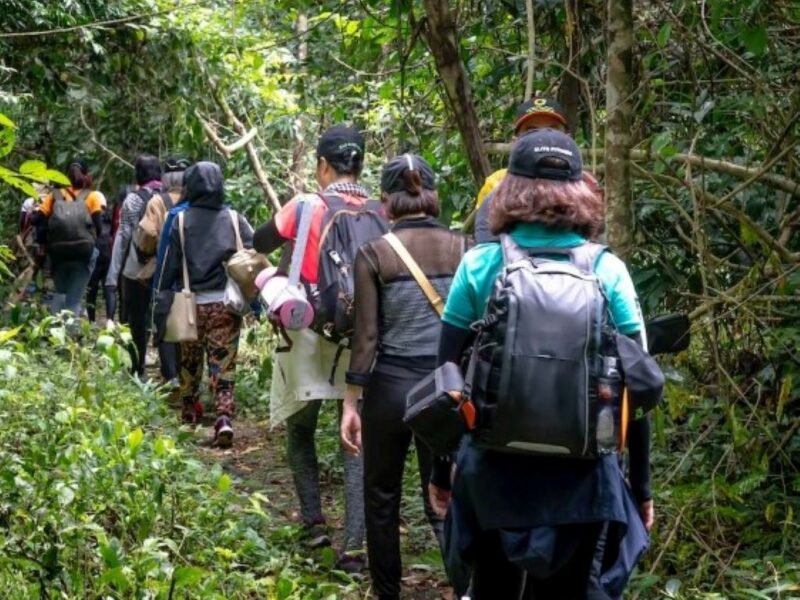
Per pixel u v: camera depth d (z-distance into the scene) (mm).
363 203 4965
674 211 5641
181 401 8016
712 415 5133
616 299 2961
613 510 2879
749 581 4336
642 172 5008
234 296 7273
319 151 5062
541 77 6629
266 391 8492
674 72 5938
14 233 12375
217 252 7352
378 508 4438
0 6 8766
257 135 11406
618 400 2832
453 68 5410
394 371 4332
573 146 3035
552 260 2941
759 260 5391
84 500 4090
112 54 9891
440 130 7164
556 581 3020
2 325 8578
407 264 4328
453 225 7121
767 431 4711
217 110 11336
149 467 4504
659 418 4688
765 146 5539
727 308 5254
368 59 7484
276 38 10789
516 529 2887
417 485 6066
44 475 4125
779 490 5164
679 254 5758
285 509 5867
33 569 3744
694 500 4656
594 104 6094
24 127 11555
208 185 7418
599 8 5750
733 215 5188
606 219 4754
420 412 2895
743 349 5277
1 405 4723
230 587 4156
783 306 5207
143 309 8875
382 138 10609
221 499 4785
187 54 10188
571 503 2871
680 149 5578
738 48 5793
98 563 3898
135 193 9164
